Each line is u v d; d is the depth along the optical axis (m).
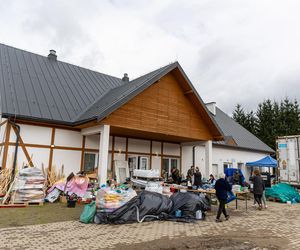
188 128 16.02
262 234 7.61
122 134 15.87
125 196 8.84
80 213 9.59
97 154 15.05
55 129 13.69
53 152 13.49
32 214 9.19
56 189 11.96
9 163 12.16
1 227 7.39
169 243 6.36
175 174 16.50
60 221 8.38
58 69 18.72
